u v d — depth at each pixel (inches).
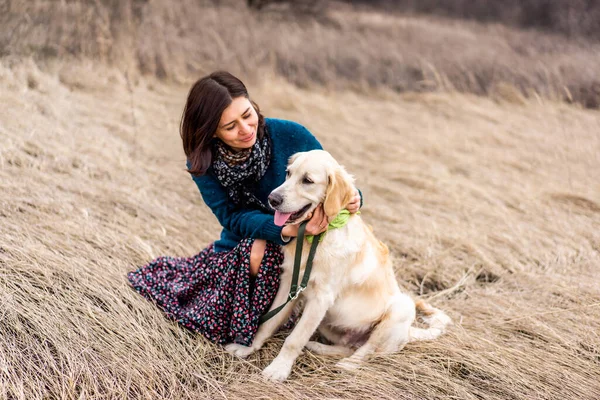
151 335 104.0
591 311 125.2
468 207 182.1
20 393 87.5
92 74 256.7
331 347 113.1
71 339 99.1
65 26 279.3
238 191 108.3
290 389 97.3
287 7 443.8
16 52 249.4
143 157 195.3
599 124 266.5
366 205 179.0
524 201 187.3
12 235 121.7
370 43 382.6
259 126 105.7
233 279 105.4
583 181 205.3
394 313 110.4
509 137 250.1
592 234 166.4
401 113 284.7
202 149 101.9
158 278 116.6
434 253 155.3
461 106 294.7
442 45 391.9
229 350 107.7
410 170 209.2
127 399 92.2
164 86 276.7
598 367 108.6
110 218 143.5
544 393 101.2
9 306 100.9
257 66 315.9
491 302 130.4
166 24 331.0
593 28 443.5
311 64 341.7
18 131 176.4
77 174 163.9
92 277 113.7
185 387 96.8
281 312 107.7
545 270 149.5
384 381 100.9
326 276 105.0
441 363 107.6
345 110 277.0
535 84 322.3
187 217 157.9
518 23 501.0
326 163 102.7
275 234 102.0
